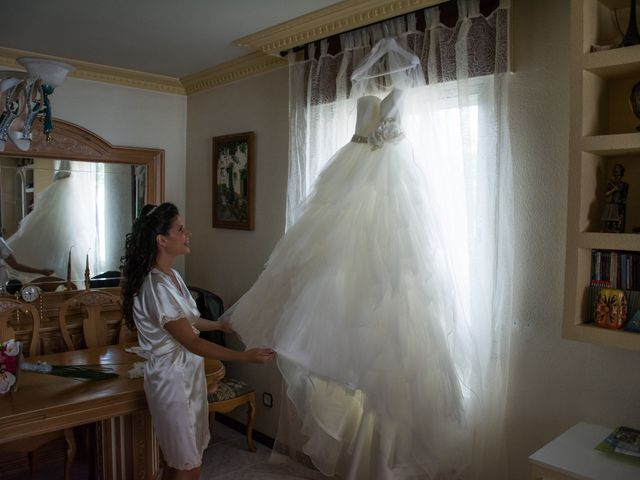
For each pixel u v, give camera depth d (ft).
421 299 7.00
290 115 10.25
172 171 13.87
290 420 9.71
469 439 7.22
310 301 7.24
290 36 9.75
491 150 7.32
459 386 7.11
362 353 6.84
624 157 6.58
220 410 10.21
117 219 12.84
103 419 7.38
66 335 10.27
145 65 12.32
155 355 7.27
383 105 7.74
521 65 7.35
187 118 13.98
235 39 10.37
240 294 12.32
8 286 11.39
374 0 8.18
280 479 9.60
